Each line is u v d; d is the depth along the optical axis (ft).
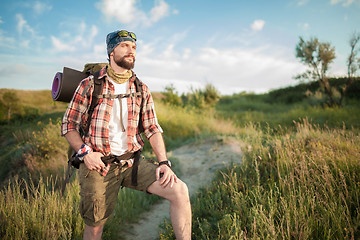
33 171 15.10
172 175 5.45
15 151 18.69
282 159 10.85
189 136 27.99
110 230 9.16
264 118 40.73
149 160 6.13
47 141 18.65
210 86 53.42
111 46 5.57
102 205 5.42
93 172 5.39
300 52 46.62
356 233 6.28
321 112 39.17
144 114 6.25
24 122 36.35
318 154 10.37
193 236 7.64
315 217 6.89
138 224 10.14
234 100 82.33
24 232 7.50
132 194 11.90
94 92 5.52
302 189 8.34
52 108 47.88
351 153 10.61
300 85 66.64
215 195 9.87
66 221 8.39
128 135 5.82
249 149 13.99
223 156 16.92
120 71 5.74
